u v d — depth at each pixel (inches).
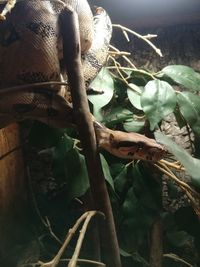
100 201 10.3
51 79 10.8
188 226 13.7
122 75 15.3
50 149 16.3
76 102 10.0
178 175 16.3
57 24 10.9
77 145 14.0
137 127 14.5
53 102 10.6
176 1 16.9
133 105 14.2
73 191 13.1
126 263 16.0
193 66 17.9
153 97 12.7
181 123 14.7
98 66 13.7
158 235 14.5
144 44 18.3
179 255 17.0
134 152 10.9
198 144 13.6
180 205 17.3
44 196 16.7
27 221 15.2
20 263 13.2
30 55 10.5
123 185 14.2
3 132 14.9
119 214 14.4
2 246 13.9
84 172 13.2
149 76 14.7
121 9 17.7
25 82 10.6
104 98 13.6
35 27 10.5
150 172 13.6
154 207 13.5
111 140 10.7
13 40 10.5
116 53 15.1
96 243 14.1
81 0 12.5
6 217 14.9
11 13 10.6
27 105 10.5
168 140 11.9
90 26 12.8
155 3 17.2
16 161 15.7
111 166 14.5
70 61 10.0
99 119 13.4
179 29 18.1
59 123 10.9
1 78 10.6
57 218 15.9
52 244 15.4
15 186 15.6
